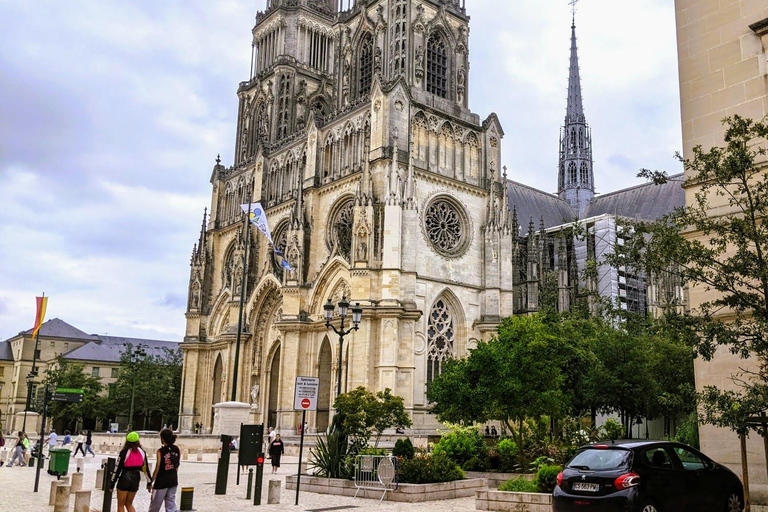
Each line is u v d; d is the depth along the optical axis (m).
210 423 110.38
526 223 130.00
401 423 57.69
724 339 24.14
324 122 103.00
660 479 24.12
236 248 110.50
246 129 125.06
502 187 98.00
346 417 53.16
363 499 35.84
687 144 33.28
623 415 79.31
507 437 57.16
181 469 52.88
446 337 90.31
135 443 25.12
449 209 94.69
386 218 84.88
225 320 112.38
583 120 162.38
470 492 38.06
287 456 71.56
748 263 24.22
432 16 101.50
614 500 23.28
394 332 81.50
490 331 91.81
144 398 138.25
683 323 25.75
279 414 90.31
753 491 28.62
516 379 48.00
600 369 70.38
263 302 103.56
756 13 31.58
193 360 113.31
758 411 23.16
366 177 87.38
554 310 95.69
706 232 25.92
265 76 123.88
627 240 32.03
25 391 181.50
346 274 88.94
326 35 127.62
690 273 25.95
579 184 158.38
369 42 105.50
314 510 31.44
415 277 85.50
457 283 91.75
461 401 50.91
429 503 34.47
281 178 107.69
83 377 146.62
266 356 101.44
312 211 97.50
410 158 88.06
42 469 56.56
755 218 25.80
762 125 25.48
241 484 42.31
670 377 74.56
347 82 107.06
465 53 103.62
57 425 155.12
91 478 46.41
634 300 117.94
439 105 97.25
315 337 91.94
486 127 99.75
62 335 189.62
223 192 121.88
